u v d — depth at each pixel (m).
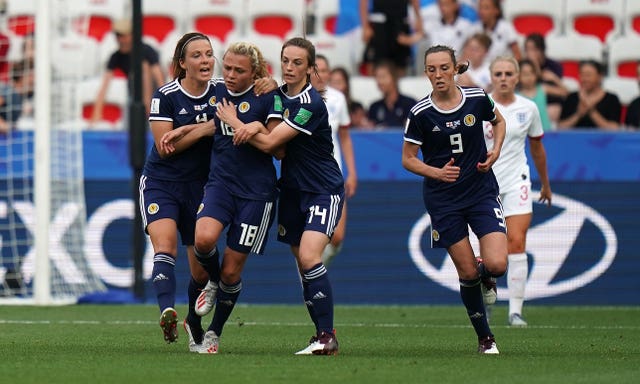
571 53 56.09
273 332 33.38
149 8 58.44
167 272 25.80
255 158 25.83
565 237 44.59
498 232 26.41
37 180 43.06
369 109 49.47
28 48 47.72
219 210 25.53
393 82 49.19
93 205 45.25
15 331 33.03
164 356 25.69
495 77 35.75
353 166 40.34
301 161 26.14
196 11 58.50
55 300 43.53
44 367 23.33
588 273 44.66
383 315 40.34
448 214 26.62
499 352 27.52
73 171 45.16
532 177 44.44
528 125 35.72
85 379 21.33
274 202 26.14
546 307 44.22
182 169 26.52
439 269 44.94
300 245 25.91
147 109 48.06
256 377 21.66
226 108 25.50
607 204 44.59
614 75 56.34
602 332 34.03
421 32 54.88
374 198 44.88
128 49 50.47
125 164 45.34
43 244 43.09
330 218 26.03
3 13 53.09
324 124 25.88
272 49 55.56
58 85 45.84
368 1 55.12
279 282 45.12
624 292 44.66
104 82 50.66
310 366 23.56
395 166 44.84
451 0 54.28
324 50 55.66
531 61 44.69
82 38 53.62
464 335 32.75
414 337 32.09
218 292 26.47
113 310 40.94
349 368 23.25
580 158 44.50
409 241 44.94
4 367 23.31
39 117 42.88
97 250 45.19
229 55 25.39
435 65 25.92
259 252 26.12
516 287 36.69
